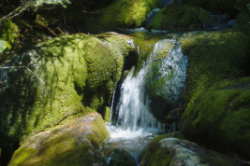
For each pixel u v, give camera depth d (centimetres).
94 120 333
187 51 379
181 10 508
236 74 328
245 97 230
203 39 393
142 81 400
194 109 280
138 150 296
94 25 564
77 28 545
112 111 421
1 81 307
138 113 393
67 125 319
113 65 390
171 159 200
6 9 437
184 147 216
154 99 370
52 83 334
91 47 375
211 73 338
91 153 262
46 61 338
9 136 302
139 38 453
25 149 281
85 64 367
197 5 538
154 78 385
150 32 508
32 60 331
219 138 225
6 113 303
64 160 252
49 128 321
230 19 487
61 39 381
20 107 311
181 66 370
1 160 300
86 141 280
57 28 494
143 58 418
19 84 313
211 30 445
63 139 283
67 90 346
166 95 358
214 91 287
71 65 354
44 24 481
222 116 232
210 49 365
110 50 393
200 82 337
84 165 246
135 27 556
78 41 383
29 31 443
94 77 370
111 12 576
